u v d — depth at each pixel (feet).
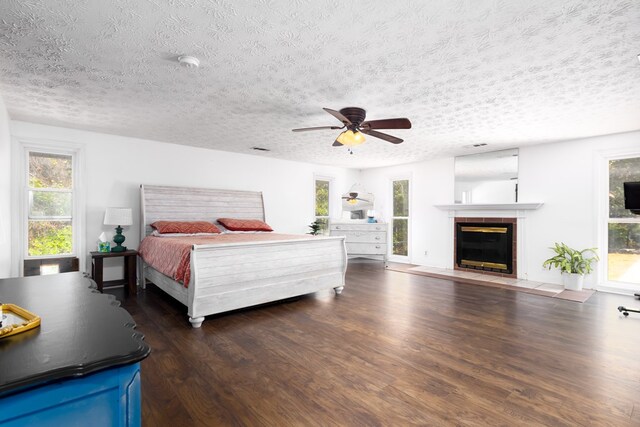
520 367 7.57
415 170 22.54
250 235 16.15
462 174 19.92
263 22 6.27
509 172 17.97
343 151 18.84
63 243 14.32
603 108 11.21
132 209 15.84
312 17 6.11
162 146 16.71
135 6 5.76
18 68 8.23
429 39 6.87
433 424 5.54
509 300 13.42
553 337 9.40
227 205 18.49
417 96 10.16
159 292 14.60
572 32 6.57
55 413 2.38
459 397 6.34
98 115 12.22
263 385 6.76
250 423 5.56
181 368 7.48
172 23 6.30
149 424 5.49
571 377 7.11
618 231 14.92
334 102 10.71
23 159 13.29
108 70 8.38
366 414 5.81
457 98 10.32
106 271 15.20
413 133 14.74
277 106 11.13
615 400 6.23
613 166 15.05
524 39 6.86
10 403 2.21
